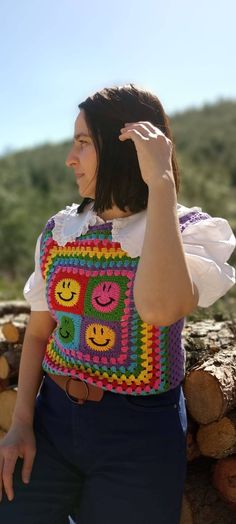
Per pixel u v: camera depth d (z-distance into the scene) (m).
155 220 1.61
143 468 1.75
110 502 1.76
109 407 1.78
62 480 1.85
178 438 1.80
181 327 1.84
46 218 21.44
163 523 1.76
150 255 1.59
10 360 3.20
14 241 17.22
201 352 2.63
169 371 1.80
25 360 2.04
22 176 31.50
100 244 1.79
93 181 1.86
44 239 1.96
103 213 1.86
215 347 2.68
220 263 1.77
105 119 1.78
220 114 44.94
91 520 1.80
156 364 1.77
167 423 1.79
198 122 43.06
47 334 2.06
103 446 1.76
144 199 1.80
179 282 1.59
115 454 1.76
